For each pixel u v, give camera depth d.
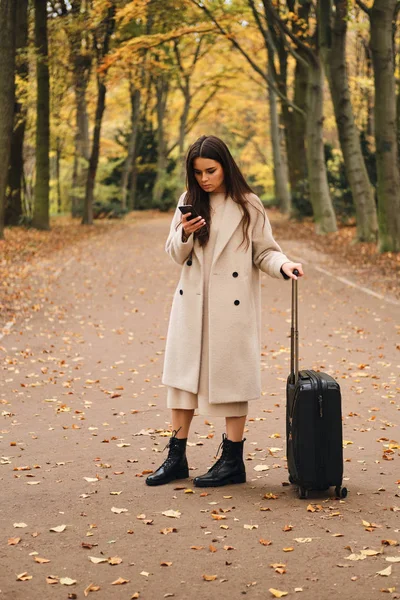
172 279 17.27
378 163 20.30
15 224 30.09
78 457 5.75
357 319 12.18
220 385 4.88
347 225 31.55
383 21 19.27
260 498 4.69
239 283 4.89
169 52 43.22
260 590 3.43
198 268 4.93
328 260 20.64
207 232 4.86
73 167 51.59
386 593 3.36
